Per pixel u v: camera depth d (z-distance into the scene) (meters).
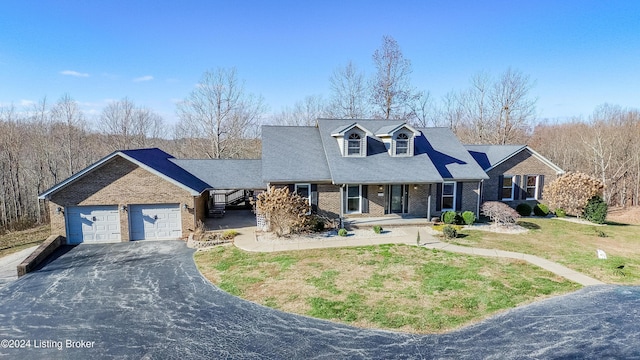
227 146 43.44
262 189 22.67
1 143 30.59
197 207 20.12
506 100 43.91
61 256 16.27
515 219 20.22
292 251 16.00
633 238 17.95
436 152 23.84
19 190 31.64
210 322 9.79
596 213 21.45
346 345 8.45
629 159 39.72
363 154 21.50
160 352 8.38
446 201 22.61
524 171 25.17
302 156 21.50
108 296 11.74
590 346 8.24
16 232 25.64
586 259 14.41
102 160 17.92
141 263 15.13
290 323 9.59
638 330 8.93
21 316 10.45
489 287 11.65
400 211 22.00
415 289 11.58
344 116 46.81
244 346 8.53
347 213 21.25
